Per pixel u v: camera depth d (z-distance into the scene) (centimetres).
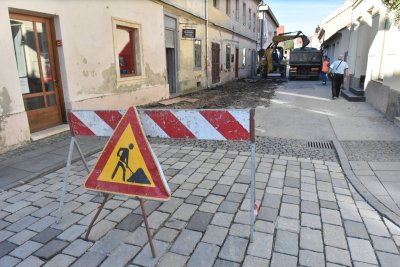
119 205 357
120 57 943
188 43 1400
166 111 296
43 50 660
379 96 898
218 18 1819
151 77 1073
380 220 322
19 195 388
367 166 465
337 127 723
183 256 267
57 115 702
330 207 349
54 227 314
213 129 287
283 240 288
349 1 1527
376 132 666
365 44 1177
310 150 557
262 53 2647
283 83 2086
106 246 282
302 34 2464
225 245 281
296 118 838
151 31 1055
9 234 303
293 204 356
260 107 1034
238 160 506
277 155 529
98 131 322
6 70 550
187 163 495
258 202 361
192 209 347
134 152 274
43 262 262
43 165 482
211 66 1744
